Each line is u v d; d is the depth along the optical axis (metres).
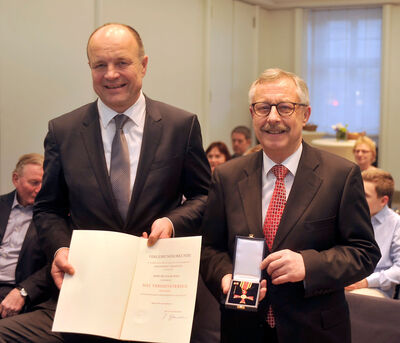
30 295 2.52
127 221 1.92
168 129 2.03
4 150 4.52
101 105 2.03
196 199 2.06
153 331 1.66
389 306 2.22
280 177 1.78
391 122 8.67
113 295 1.72
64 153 2.01
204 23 7.21
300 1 8.55
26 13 4.60
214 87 7.63
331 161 1.78
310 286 1.61
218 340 2.33
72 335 1.95
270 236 1.74
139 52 1.95
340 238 1.75
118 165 1.97
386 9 8.36
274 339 1.74
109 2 5.58
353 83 8.67
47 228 2.01
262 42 8.79
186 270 1.71
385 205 3.09
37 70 4.75
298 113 1.72
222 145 5.10
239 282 1.64
